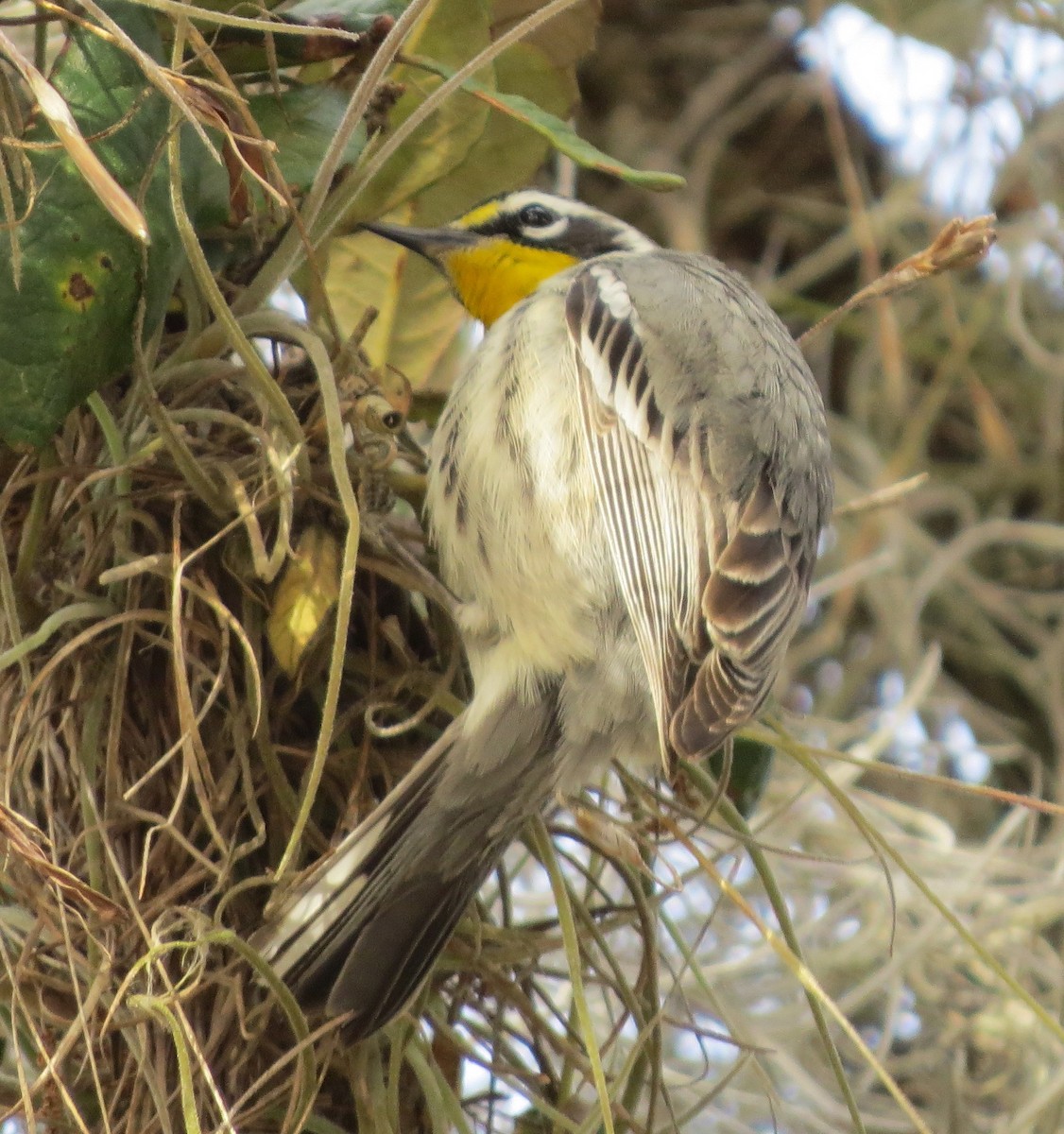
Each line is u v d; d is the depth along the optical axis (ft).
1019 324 35.50
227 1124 16.12
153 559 17.51
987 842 32.32
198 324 18.70
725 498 18.94
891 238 37.09
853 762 19.74
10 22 16.96
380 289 23.20
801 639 34.37
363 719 19.16
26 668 18.07
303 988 17.70
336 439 16.51
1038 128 36.52
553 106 22.22
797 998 28.14
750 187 37.11
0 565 17.87
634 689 18.71
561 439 19.15
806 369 21.95
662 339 19.97
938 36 36.40
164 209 17.44
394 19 19.33
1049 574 35.99
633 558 18.48
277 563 17.13
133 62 17.53
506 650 18.93
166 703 18.61
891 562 33.17
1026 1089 28.14
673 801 20.12
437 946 18.07
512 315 20.38
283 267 18.70
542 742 18.79
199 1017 18.04
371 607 19.12
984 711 34.09
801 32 37.09
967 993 28.78
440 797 18.48
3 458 18.74
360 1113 18.21
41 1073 17.99
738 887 28.58
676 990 23.90
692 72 36.78
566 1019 22.22
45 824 18.67
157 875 18.24
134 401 18.26
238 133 17.97
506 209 23.34
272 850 18.60
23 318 16.61
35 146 15.71
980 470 36.50
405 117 21.39
